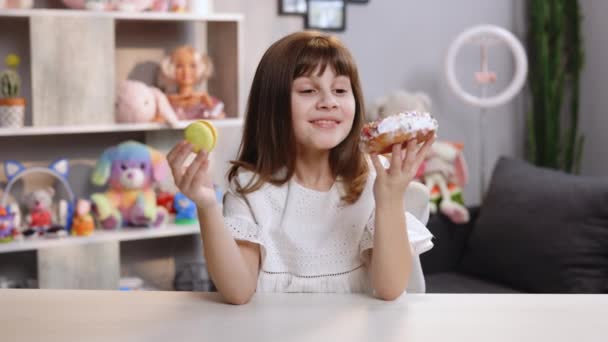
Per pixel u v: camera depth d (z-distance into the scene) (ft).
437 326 3.08
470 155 10.82
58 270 7.79
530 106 11.10
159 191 8.87
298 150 4.11
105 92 7.86
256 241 3.84
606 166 10.49
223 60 8.71
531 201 8.05
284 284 3.97
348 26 9.79
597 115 10.61
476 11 10.64
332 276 3.96
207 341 2.91
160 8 8.36
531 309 3.29
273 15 9.36
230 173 4.26
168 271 9.25
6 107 7.46
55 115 7.67
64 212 7.95
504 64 10.92
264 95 3.97
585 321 3.14
